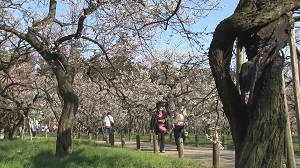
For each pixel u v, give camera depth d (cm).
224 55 464
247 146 425
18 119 2558
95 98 2522
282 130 421
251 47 454
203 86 1692
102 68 1619
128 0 1169
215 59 462
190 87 1780
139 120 3525
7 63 1730
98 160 1077
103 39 1458
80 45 1550
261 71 432
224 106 469
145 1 1142
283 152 423
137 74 2102
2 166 940
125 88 1709
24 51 1825
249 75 436
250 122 431
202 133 3647
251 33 454
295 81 451
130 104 1625
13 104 2597
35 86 2189
